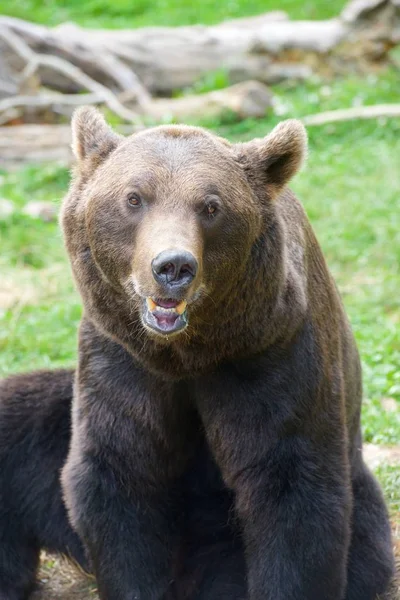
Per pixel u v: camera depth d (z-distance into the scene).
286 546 9.63
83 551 11.32
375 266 21.33
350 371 10.95
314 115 30.22
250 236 9.08
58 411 11.34
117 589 10.09
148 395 9.82
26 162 27.77
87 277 9.38
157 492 10.22
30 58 29.58
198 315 9.00
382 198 24.53
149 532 10.14
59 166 26.91
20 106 29.45
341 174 26.45
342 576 9.89
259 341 9.26
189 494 10.73
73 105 29.77
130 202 8.91
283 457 9.62
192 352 9.25
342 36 33.84
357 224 22.88
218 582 10.64
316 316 9.98
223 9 43.66
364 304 19.00
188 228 8.58
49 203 24.64
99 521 9.97
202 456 10.59
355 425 11.26
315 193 25.14
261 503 9.70
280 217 9.59
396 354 16.53
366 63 33.81
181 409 10.07
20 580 11.45
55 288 20.56
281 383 9.52
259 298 9.18
